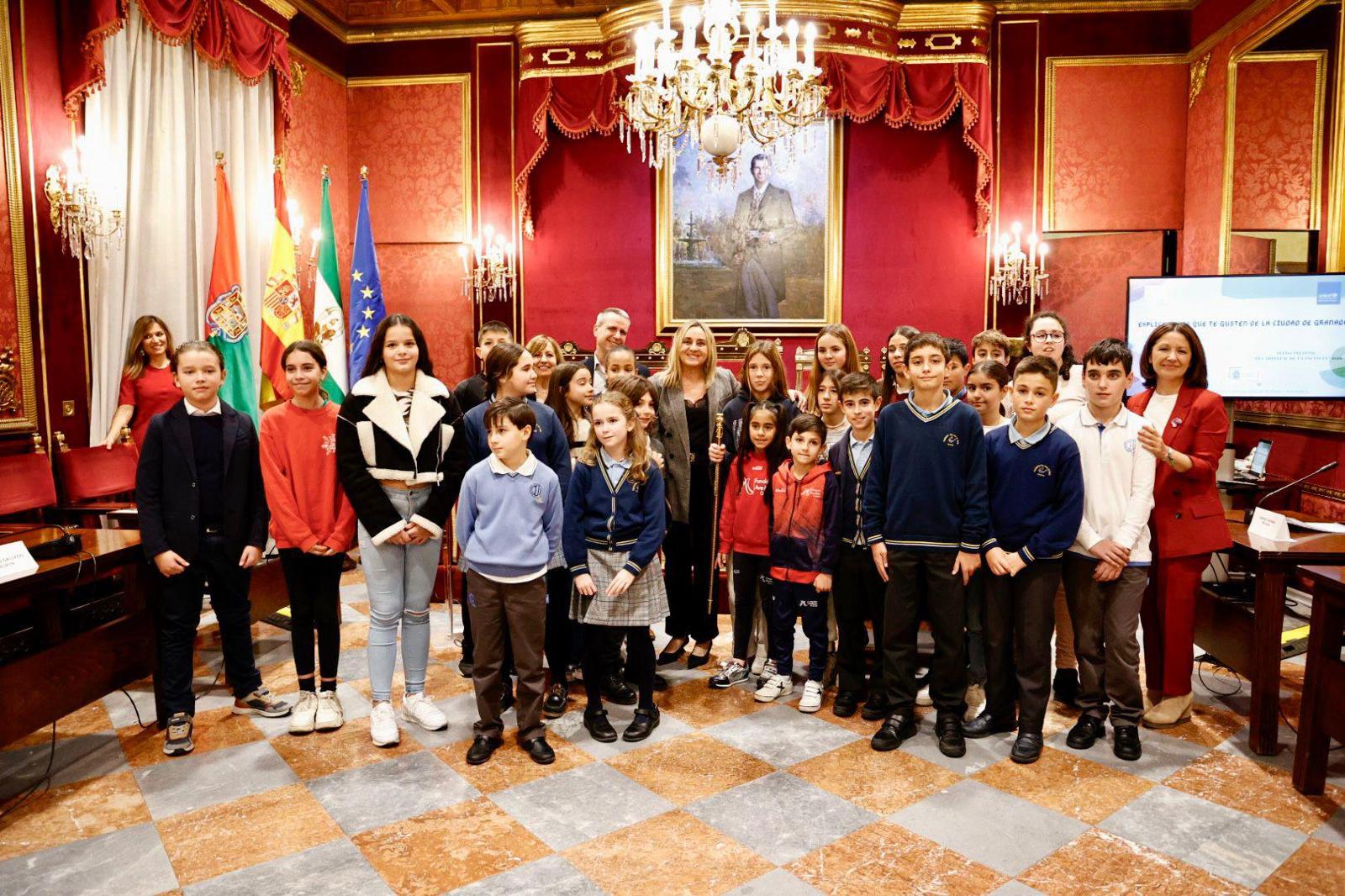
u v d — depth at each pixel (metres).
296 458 3.20
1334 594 2.60
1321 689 2.63
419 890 2.19
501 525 2.94
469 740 3.13
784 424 3.58
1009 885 2.19
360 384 3.12
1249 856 2.33
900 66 6.71
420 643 3.25
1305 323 5.18
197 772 2.88
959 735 3.00
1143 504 2.94
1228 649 3.29
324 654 3.27
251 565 3.29
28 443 4.37
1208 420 3.15
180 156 5.37
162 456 3.11
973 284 7.07
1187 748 3.03
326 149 7.19
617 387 3.32
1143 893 2.16
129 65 5.04
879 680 3.34
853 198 7.12
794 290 7.21
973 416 3.04
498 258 7.33
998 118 6.96
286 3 6.30
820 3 6.44
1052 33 6.88
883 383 4.13
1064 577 3.12
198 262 5.55
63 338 4.59
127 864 2.32
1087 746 3.03
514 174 7.32
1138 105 6.84
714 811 2.58
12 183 4.28
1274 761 2.94
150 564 3.17
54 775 2.86
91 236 4.64
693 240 7.28
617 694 3.51
